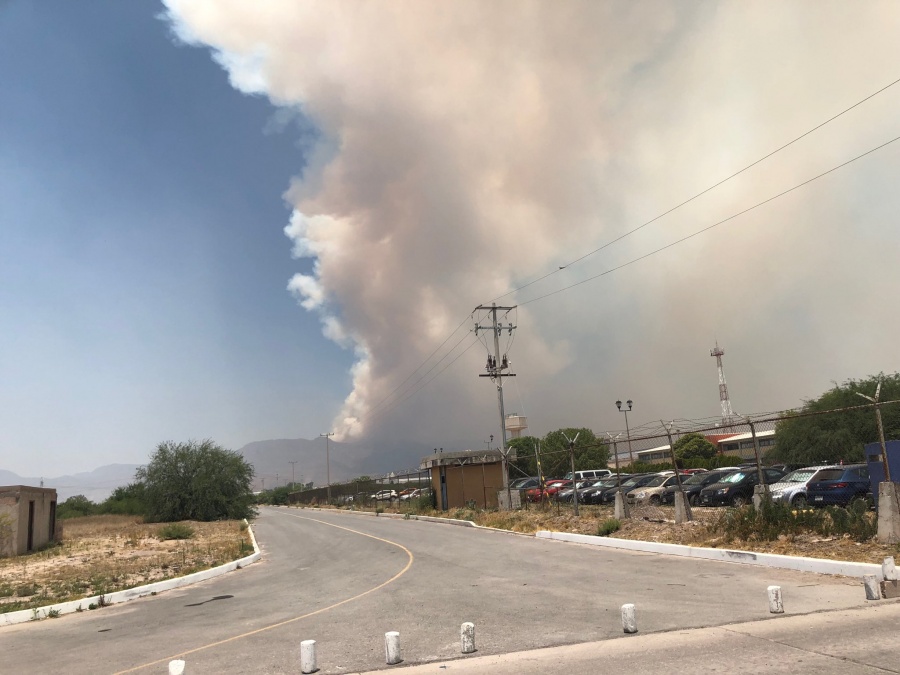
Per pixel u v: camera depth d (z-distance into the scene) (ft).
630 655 24.26
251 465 191.21
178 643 32.91
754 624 27.81
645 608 33.09
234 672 25.91
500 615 33.96
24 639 38.09
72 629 40.42
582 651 25.46
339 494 276.41
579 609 34.14
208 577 63.31
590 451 217.36
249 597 48.26
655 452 281.33
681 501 65.57
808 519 49.52
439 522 117.91
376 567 60.34
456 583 46.42
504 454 132.16
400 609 37.76
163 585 56.34
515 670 23.47
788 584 36.91
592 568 49.37
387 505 182.60
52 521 107.45
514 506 116.98
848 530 45.75
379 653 27.63
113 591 53.36
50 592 55.11
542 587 42.16
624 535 64.64
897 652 22.17
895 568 33.14
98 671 28.14
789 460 141.38
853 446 126.52
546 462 200.13
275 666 26.53
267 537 111.65
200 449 184.24
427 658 26.17
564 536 72.08
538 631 29.55
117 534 123.34
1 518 89.97
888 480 43.39
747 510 53.78
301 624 35.40
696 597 35.14
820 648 23.29
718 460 193.98
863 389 131.23
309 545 91.50
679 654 23.88
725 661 22.49
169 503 174.40
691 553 51.44
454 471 144.25
